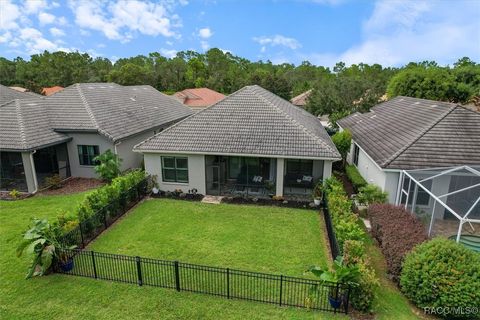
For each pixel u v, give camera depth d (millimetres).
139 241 12898
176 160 17766
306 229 13984
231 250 12234
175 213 15625
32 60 96125
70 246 11461
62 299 9445
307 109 37844
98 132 20453
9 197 17844
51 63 89812
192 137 17812
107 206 14188
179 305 9188
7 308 9094
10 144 17844
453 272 8414
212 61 100000
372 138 19719
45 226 10617
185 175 17984
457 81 40281
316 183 17766
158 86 74938
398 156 14820
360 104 34594
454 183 14555
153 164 18016
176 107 34531
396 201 15078
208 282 10156
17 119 19562
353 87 35188
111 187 15062
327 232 13703
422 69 40031
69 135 20969
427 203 14977
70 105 22828
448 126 15875
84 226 12664
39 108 22109
